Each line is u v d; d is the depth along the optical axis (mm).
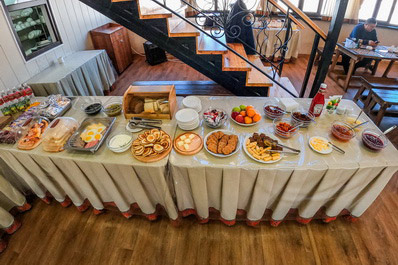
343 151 1292
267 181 1283
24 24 2756
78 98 1929
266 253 1562
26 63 2736
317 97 1502
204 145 1352
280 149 1295
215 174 1286
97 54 3408
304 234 1656
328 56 2010
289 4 1946
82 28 3861
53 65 3078
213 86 3277
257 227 1708
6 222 1647
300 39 4734
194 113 1524
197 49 2102
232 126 1544
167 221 1773
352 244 1583
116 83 4117
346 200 1427
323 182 1289
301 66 4594
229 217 1572
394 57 3172
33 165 1462
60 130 1424
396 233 1631
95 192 1614
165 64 4883
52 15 3139
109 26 4500
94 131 1457
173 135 1463
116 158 1309
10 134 1481
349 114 1605
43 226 1777
